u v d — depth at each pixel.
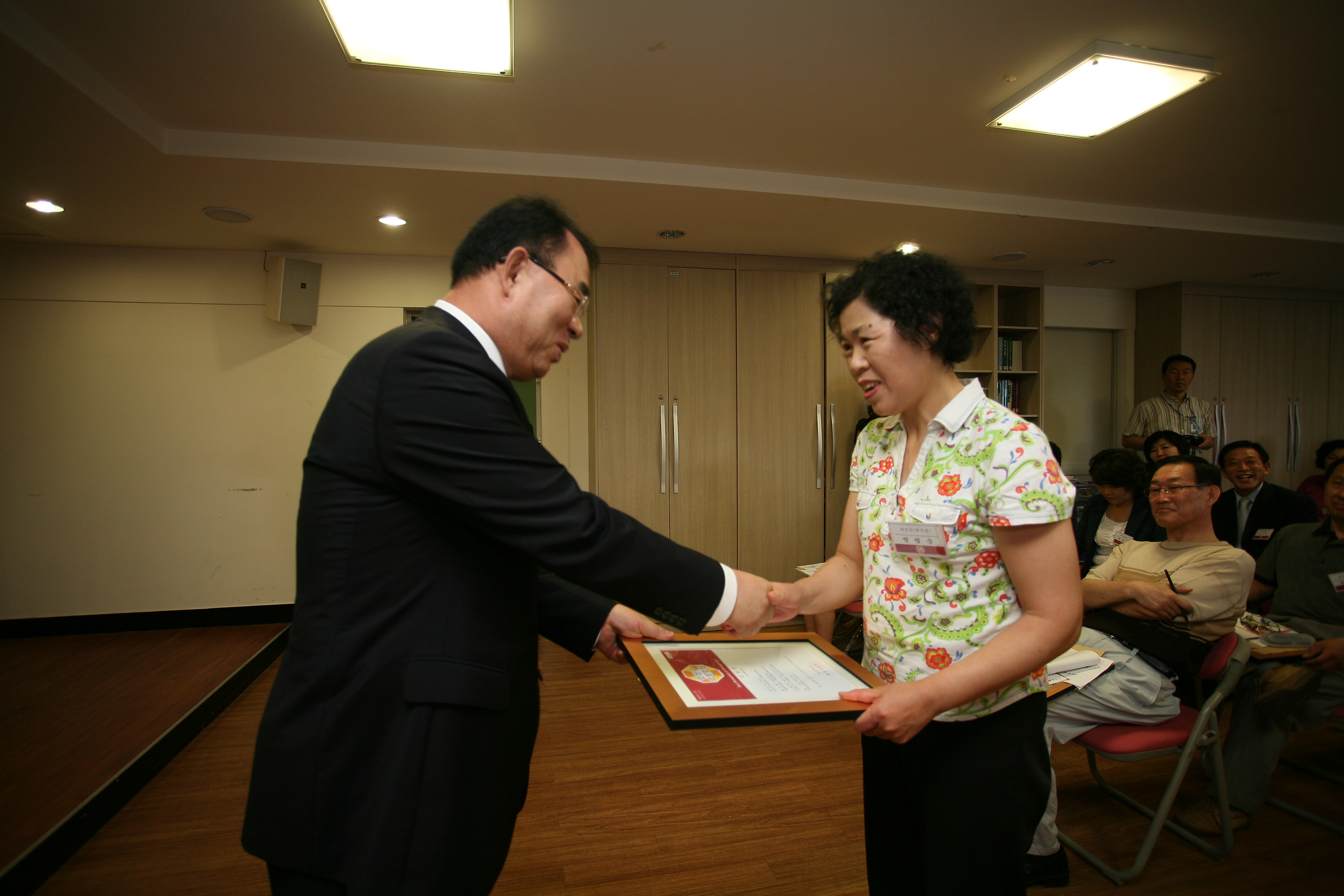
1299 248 4.42
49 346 4.19
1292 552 2.54
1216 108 2.71
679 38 2.23
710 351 4.49
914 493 1.06
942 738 1.06
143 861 2.05
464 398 0.86
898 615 1.07
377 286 4.50
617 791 2.45
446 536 0.90
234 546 4.41
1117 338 5.84
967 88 2.56
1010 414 0.99
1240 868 2.00
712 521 4.50
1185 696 2.44
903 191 3.55
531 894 1.89
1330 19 2.13
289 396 4.43
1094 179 3.49
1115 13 2.10
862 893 1.90
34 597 4.20
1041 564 0.93
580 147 3.06
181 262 4.32
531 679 1.01
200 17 2.07
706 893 1.90
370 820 0.86
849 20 2.14
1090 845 2.13
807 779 2.54
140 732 2.75
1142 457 3.22
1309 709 2.13
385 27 2.06
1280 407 5.65
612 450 4.37
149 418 4.30
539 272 0.99
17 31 2.04
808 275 4.62
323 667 0.87
